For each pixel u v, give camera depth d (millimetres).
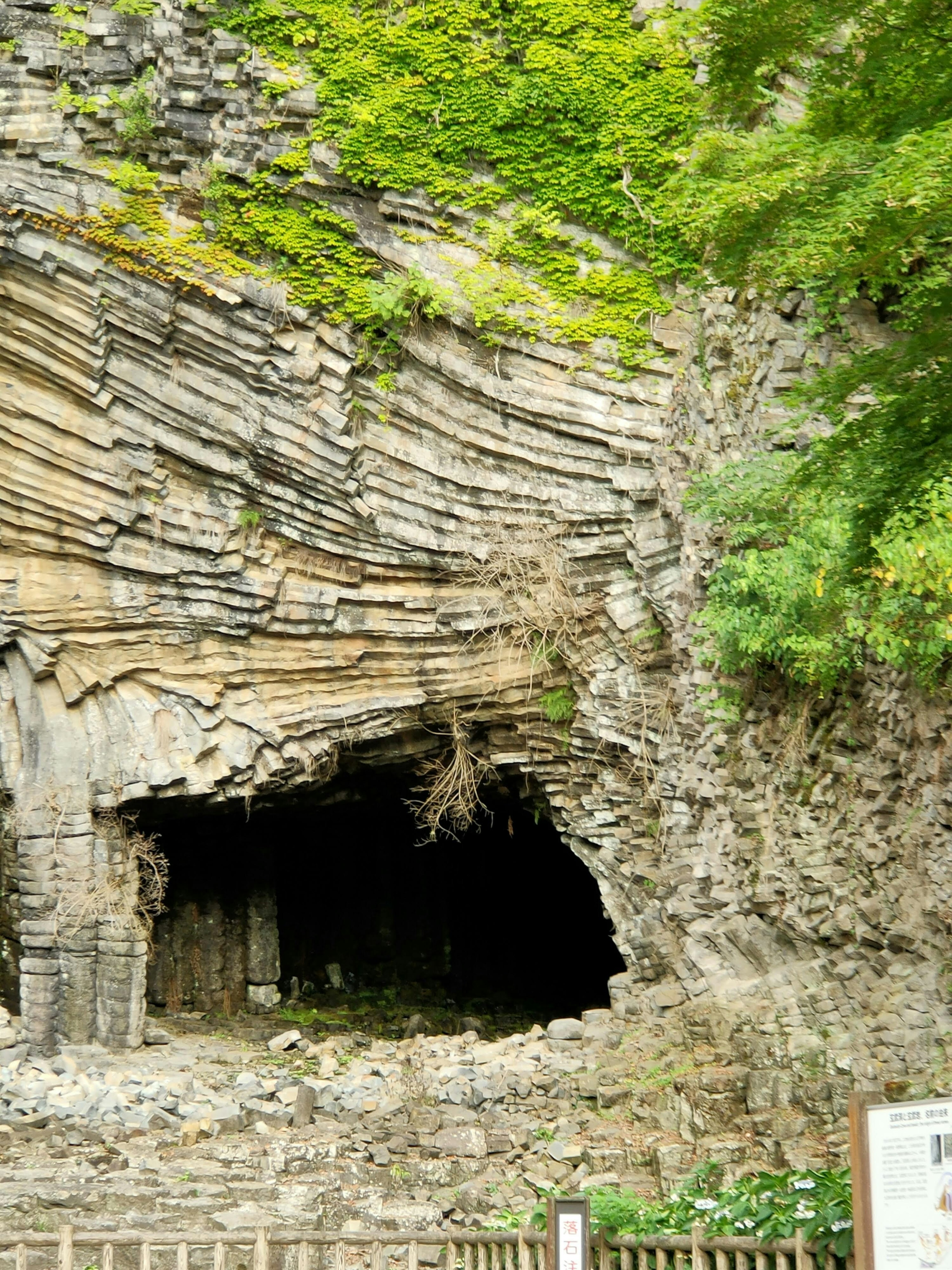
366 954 22297
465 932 23016
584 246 16891
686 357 16438
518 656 17469
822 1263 6773
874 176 7738
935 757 11430
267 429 17062
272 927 19953
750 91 9453
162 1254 11539
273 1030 18734
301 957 21594
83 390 17156
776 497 12117
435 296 16641
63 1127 14336
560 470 17000
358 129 16641
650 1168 12570
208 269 16781
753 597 13305
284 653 17859
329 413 16984
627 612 16984
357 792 19531
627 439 16719
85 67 16766
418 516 17328
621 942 17156
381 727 17859
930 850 11562
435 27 16859
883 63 8562
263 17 16734
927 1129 5645
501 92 16797
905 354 8141
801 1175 8523
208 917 19641
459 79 16797
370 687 17906
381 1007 20922
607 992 23000
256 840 20062
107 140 16875
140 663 17891
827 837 13367
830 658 12453
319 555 17719
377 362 17172
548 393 16891
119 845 17750
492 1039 19547
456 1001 22219
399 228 16938
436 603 17578
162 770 17641
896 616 10977
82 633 17781
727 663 13992
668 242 16688
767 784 14484
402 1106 14906
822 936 13344
